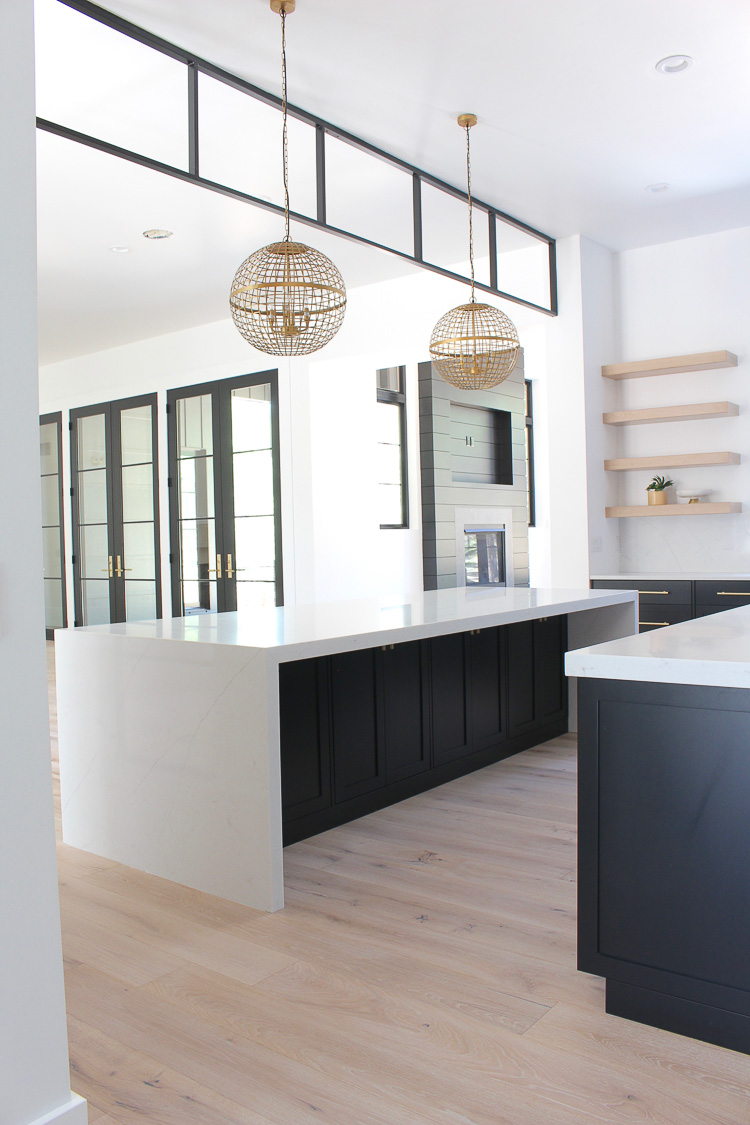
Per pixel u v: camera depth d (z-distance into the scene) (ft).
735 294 18.79
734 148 14.62
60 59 11.29
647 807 6.24
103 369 28.07
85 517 29.17
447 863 9.47
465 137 13.99
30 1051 4.78
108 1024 6.41
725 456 18.13
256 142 13.85
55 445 29.99
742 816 5.90
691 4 10.64
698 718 6.04
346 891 8.78
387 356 22.29
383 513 27.63
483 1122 5.24
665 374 19.51
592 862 6.46
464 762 13.05
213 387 24.98
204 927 8.04
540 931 7.80
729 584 17.22
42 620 4.91
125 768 9.67
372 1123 5.26
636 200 16.85
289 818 10.11
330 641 8.99
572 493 19.12
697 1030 6.08
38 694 4.87
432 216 17.30
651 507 18.95
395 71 11.96
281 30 10.91
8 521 4.76
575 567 19.11
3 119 4.74
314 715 10.46
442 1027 6.29
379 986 6.88
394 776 11.68
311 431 22.89
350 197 16.25
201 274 20.12
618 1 10.53
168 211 16.34
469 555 23.56
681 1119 5.24
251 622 10.67
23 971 4.76
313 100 12.69
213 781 8.78
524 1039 6.11
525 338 21.08
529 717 14.69
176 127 13.25
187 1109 5.42
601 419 19.57
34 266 4.88
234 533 24.75
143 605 27.48
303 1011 6.54
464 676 13.07
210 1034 6.25
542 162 15.01
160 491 26.53
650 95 12.76
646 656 6.24
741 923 5.90
